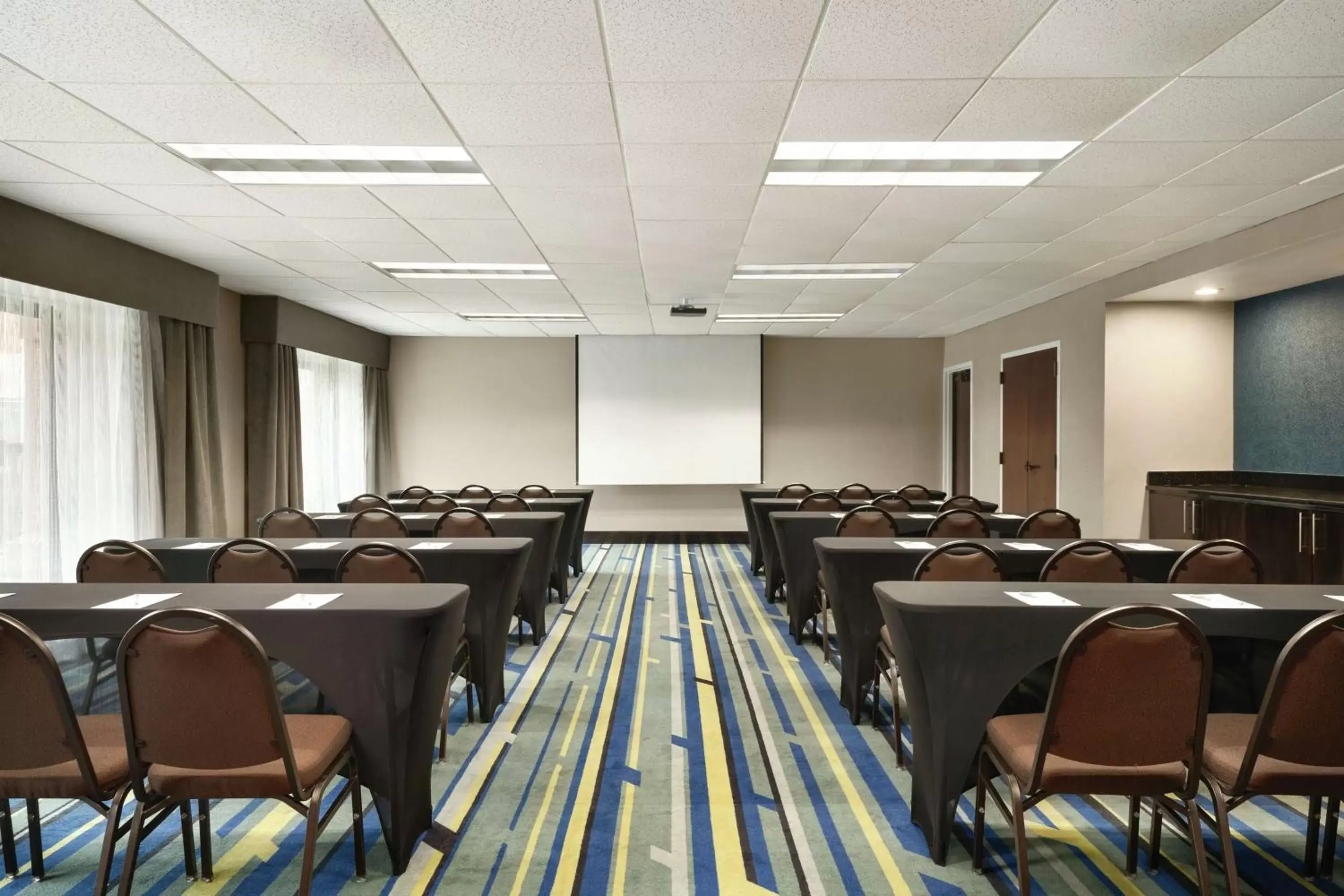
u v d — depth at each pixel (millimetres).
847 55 2482
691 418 9453
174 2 2152
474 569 3385
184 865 2211
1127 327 6094
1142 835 2393
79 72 2576
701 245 4953
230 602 2271
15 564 4312
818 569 4602
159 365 5277
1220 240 4832
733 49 2441
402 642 2133
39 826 2152
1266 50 2455
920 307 7391
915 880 2137
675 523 9578
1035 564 3516
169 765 1835
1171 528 5832
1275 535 4867
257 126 3039
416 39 2375
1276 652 2531
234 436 6574
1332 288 5230
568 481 9602
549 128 3064
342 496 8508
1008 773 1989
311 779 1916
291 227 4496
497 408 9586
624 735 3207
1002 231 4633
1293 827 2457
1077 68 2578
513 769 2871
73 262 4375
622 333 9242
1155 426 6090
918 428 9711
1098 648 1745
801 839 2363
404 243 4879
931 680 2184
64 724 1776
